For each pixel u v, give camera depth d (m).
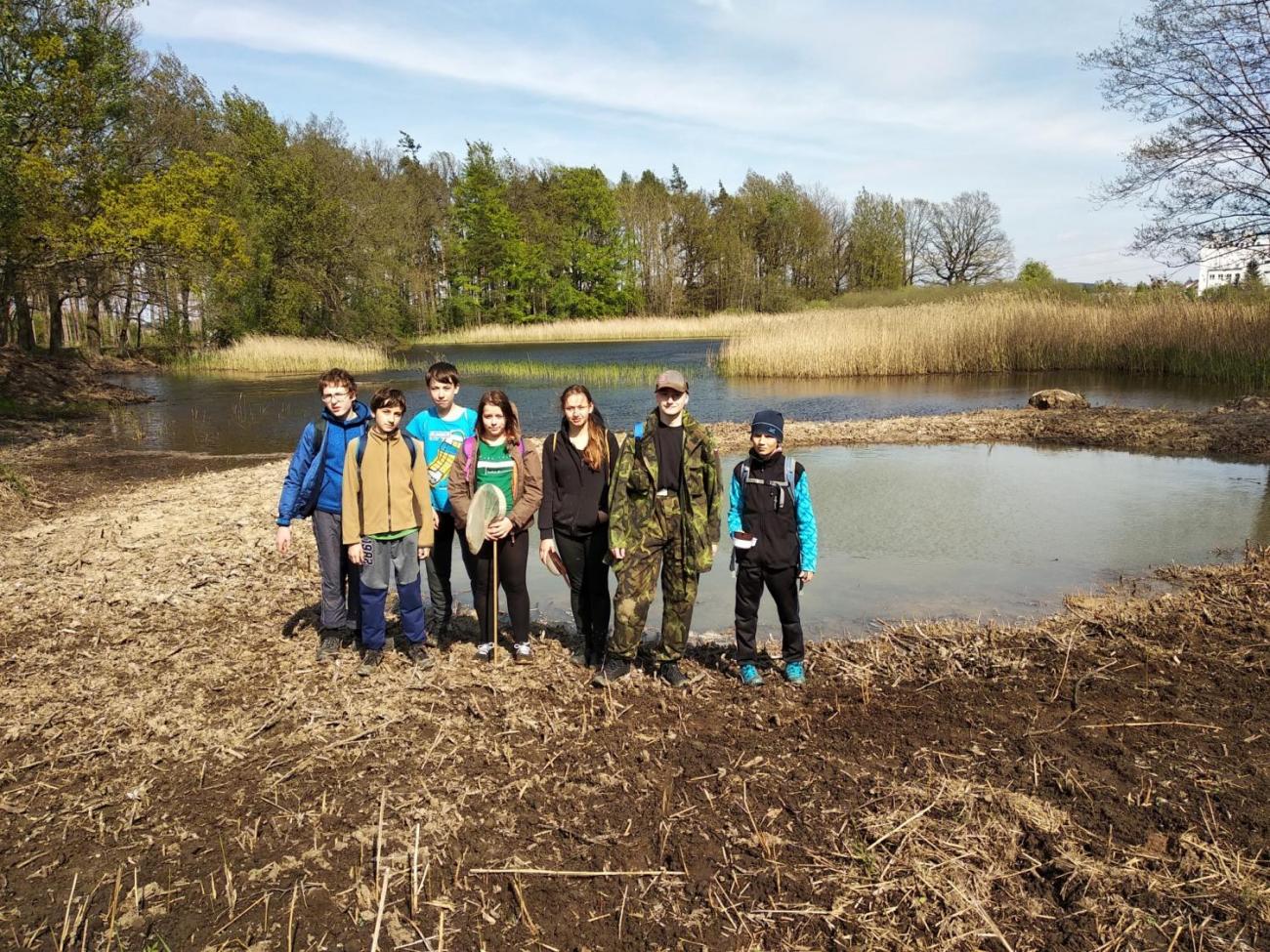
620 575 4.50
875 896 2.91
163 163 31.91
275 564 7.00
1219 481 9.85
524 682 4.70
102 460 13.34
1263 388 18.88
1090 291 30.41
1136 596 6.11
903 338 25.17
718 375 25.98
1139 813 3.34
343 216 43.72
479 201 66.81
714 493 4.50
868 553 7.34
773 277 76.06
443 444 5.24
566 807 3.48
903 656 4.98
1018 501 9.11
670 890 2.97
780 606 4.58
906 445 12.79
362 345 43.47
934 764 3.74
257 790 3.64
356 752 3.94
